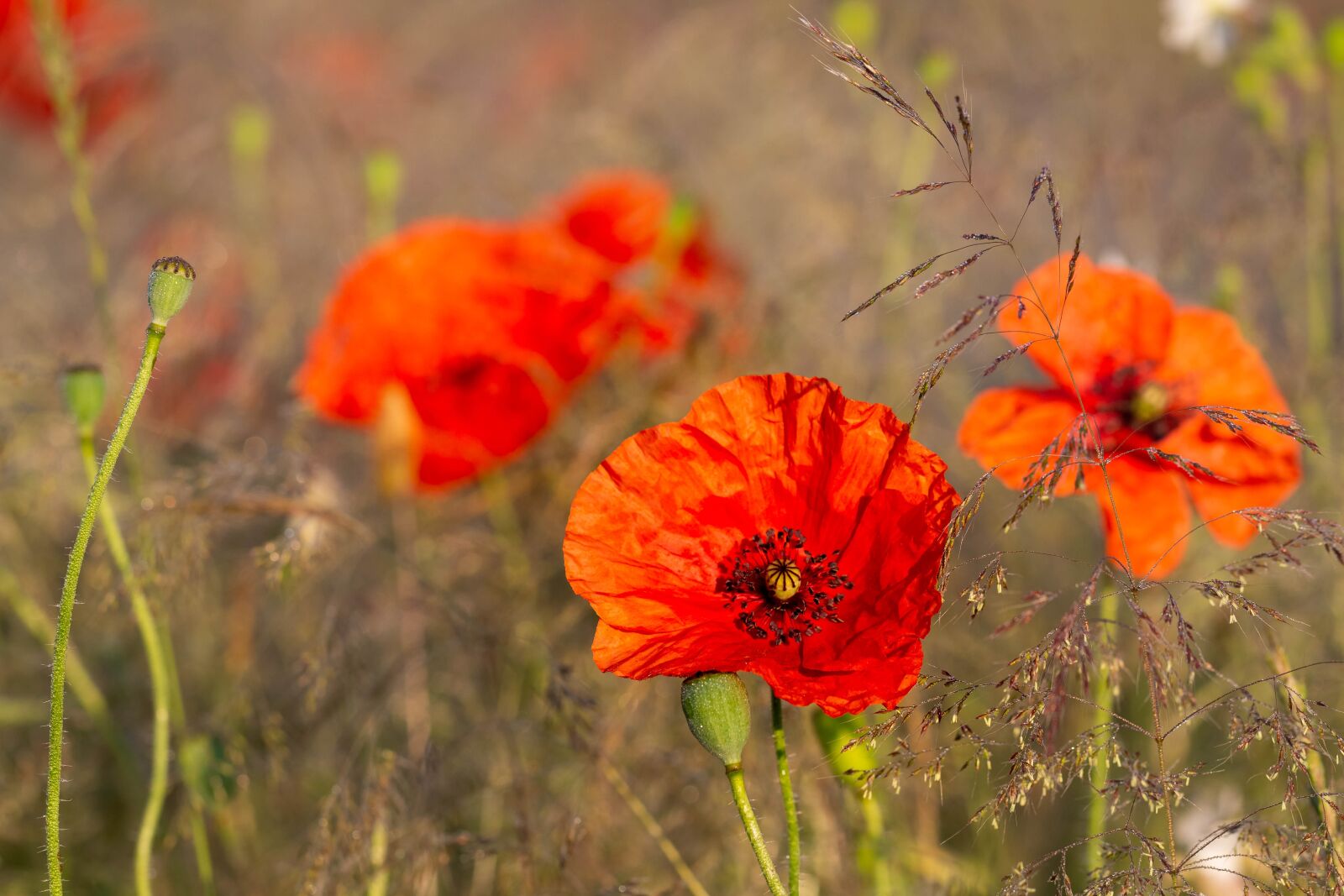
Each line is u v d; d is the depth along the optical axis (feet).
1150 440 3.03
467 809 3.30
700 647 2.79
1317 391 3.52
